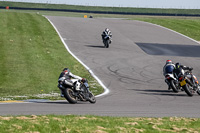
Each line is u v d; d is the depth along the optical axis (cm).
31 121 2677
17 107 3850
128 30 16038
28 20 15975
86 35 14188
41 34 13225
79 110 3712
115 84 6731
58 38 12925
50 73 7531
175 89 5703
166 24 18438
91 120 2858
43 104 4228
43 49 10525
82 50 11094
